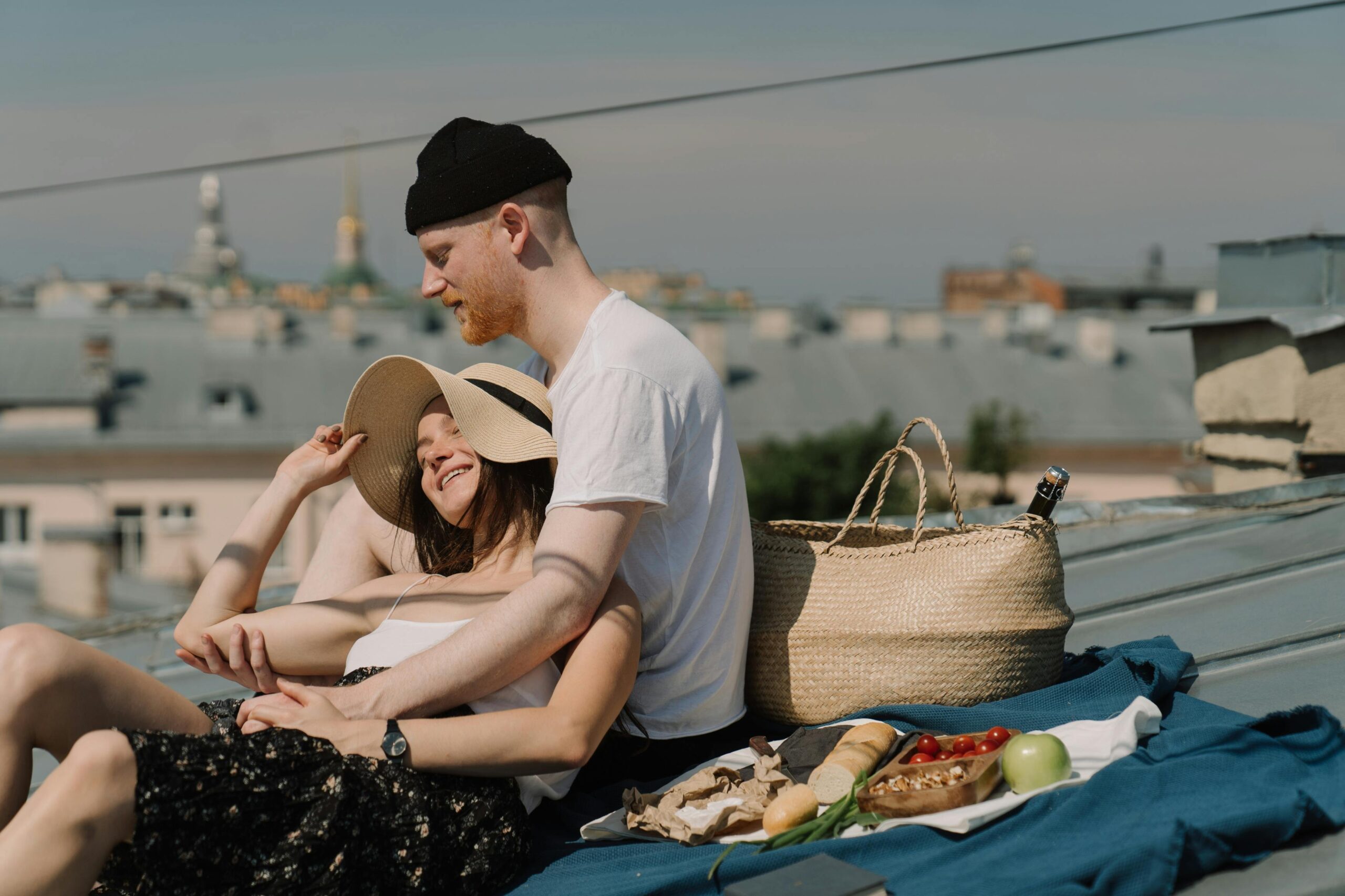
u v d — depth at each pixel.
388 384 2.98
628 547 2.79
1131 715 2.56
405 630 2.77
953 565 2.88
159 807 2.19
